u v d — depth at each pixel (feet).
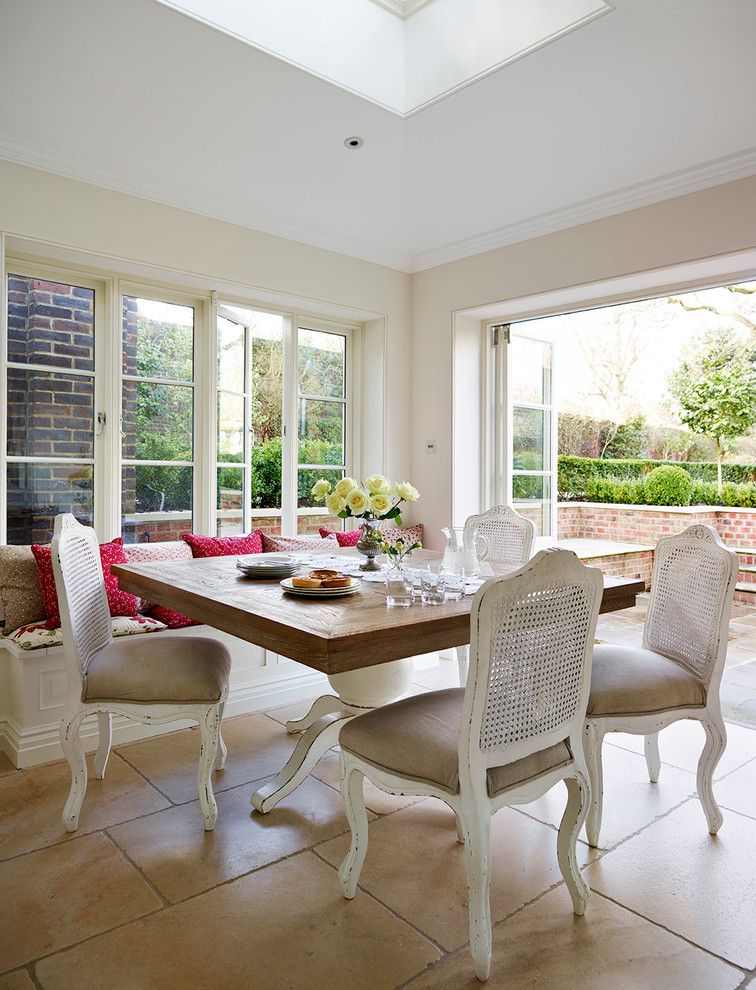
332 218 12.48
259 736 9.79
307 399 14.16
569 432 32.19
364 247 13.73
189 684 7.13
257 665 10.96
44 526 10.52
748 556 23.41
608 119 9.31
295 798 7.99
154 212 10.91
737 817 7.54
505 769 5.30
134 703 7.13
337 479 14.71
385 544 7.71
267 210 12.04
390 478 14.57
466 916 5.80
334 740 7.93
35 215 9.67
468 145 10.09
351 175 10.95
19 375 10.28
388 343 14.47
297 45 8.24
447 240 13.55
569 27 7.56
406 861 6.66
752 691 12.16
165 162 10.30
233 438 13.32
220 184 11.07
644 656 7.57
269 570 7.96
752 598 20.03
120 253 10.51
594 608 5.72
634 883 6.29
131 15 7.29
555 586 5.26
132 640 8.03
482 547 7.86
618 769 8.82
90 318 11.03
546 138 9.87
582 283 11.78
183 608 7.27
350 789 5.99
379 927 5.65
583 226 11.77
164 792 8.05
